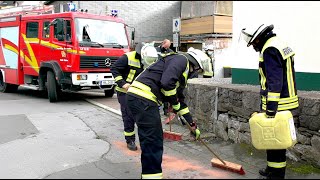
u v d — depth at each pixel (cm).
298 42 560
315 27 539
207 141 576
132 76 522
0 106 925
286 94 394
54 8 1135
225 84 629
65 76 984
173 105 384
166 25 1953
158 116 385
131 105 386
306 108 448
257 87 572
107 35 1034
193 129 409
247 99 528
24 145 553
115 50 1030
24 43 1104
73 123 716
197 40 1614
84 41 977
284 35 582
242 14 651
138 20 1883
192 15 1675
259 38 402
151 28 1917
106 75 1014
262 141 380
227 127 575
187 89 660
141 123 382
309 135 450
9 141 576
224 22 1554
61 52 979
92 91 1285
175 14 1970
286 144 371
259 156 495
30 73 1091
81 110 870
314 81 536
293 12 568
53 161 477
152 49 471
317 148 440
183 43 1686
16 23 1128
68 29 972
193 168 447
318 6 535
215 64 1520
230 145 552
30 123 711
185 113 397
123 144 566
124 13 1847
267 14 610
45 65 1003
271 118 375
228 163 431
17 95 1172
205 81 700
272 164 404
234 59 655
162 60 396
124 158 493
